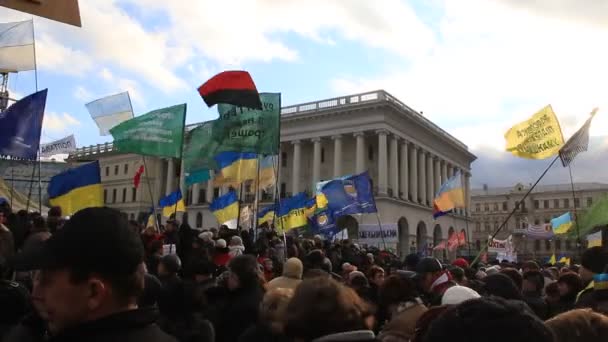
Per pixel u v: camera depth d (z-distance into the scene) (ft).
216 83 48.42
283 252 54.34
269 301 14.75
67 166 155.02
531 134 57.98
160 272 24.16
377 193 196.75
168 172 251.80
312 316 8.64
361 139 203.62
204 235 44.88
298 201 82.74
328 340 8.38
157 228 51.24
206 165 51.49
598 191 346.13
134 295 8.06
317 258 32.76
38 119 45.03
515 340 7.08
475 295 17.16
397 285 18.31
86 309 7.61
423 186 227.81
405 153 214.90
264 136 49.26
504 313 7.42
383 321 24.20
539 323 7.43
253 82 48.39
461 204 80.12
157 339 7.98
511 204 377.50
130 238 8.00
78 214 8.02
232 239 44.50
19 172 109.81
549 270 45.55
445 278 24.29
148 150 46.88
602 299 16.52
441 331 7.59
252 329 15.40
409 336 17.04
